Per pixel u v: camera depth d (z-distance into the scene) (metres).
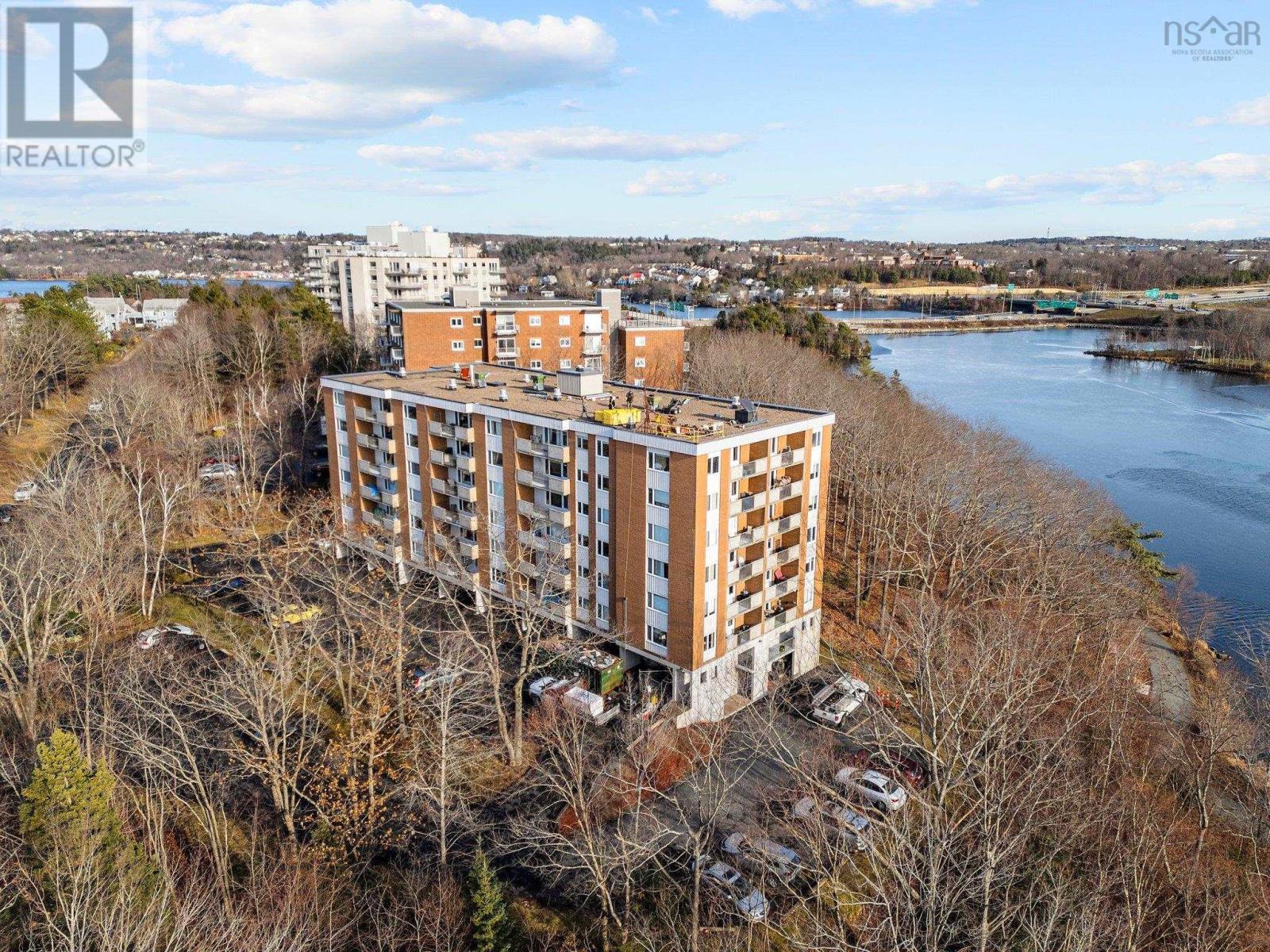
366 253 170.50
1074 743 45.12
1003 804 37.56
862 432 85.31
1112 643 60.09
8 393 98.44
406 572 72.88
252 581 60.56
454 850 41.94
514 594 57.91
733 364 105.88
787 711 54.91
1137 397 164.88
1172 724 53.44
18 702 47.28
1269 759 50.09
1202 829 41.50
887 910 32.62
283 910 33.62
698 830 39.34
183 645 58.72
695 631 51.09
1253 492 105.44
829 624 67.94
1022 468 81.19
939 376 186.62
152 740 44.34
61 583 58.78
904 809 34.88
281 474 90.50
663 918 37.66
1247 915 37.00
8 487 84.69
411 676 55.84
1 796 41.22
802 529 57.91
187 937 30.53
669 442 49.69
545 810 44.53
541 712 53.03
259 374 112.56
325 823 41.09
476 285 171.38
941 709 39.69
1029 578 66.25
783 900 38.31
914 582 72.50
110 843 33.81
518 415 59.62
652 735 48.25
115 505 67.50
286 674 44.97
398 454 71.38
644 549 52.88
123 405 91.88
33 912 32.06
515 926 37.34
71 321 118.38
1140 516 96.62
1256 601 75.88
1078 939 28.58
